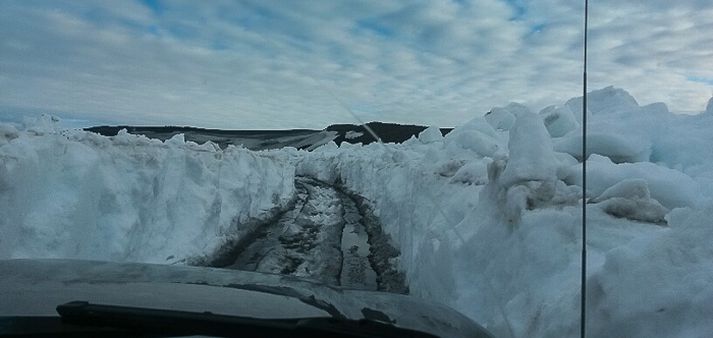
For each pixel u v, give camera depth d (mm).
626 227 5531
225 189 13891
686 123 10023
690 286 3559
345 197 25141
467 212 8688
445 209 9359
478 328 2451
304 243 12531
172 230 10211
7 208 6645
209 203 11438
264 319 2027
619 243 5305
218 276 2822
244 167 16641
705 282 3512
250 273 3029
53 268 2746
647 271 3814
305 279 3043
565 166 7137
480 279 6480
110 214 8711
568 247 5441
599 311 3971
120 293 2262
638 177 6668
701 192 7051
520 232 5973
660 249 3900
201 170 11703
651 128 9602
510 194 6500
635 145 8961
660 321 3562
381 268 10375
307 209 19625
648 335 3564
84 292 2246
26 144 7348
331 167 37938
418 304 2613
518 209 6254
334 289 2758
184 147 11969
